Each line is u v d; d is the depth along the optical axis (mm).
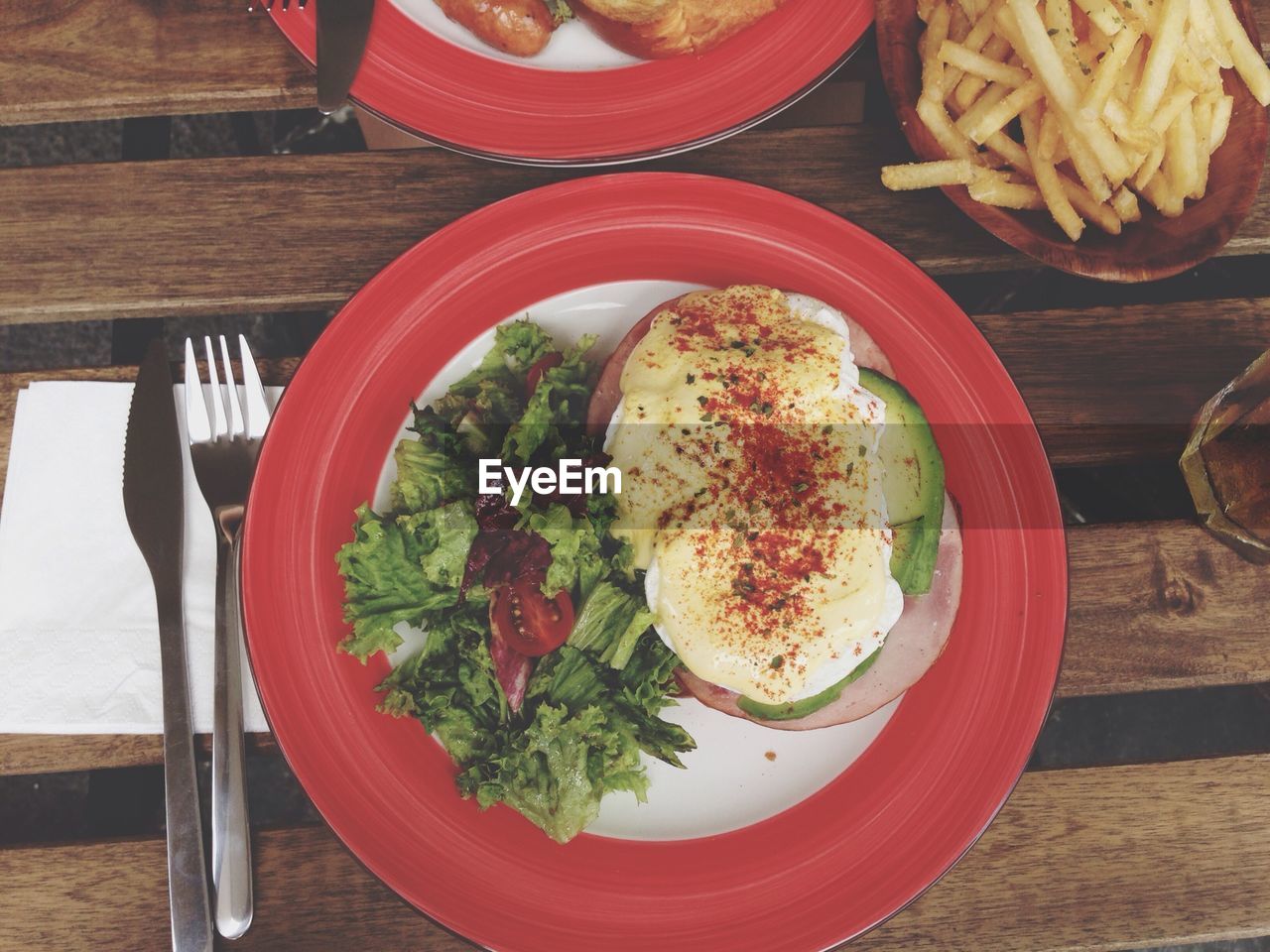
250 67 438
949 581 380
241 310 424
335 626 370
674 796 367
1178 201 400
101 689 373
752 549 370
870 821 361
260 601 368
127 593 384
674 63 417
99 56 438
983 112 412
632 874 354
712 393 380
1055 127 408
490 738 360
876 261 406
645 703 365
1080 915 368
